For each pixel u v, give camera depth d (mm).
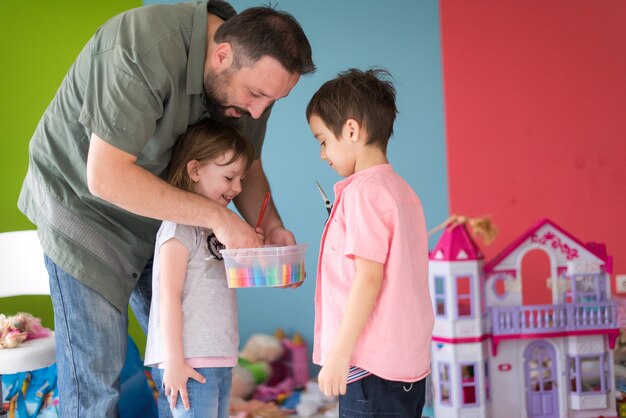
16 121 3232
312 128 1804
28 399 2516
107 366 1888
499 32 3570
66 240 1855
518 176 3590
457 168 3576
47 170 1888
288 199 3521
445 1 3555
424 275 1717
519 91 3582
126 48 1654
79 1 3295
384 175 1692
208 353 1747
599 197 3613
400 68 3543
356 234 1627
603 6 3594
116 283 1894
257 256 1729
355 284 1617
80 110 1796
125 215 1907
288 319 3523
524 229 3594
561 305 2818
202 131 1816
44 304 3232
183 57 1711
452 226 2852
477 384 2768
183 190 1723
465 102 3570
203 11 1746
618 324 2830
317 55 3510
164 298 1738
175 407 1750
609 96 3607
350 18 3518
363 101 1707
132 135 1647
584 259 2873
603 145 3611
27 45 3252
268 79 1688
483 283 2842
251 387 3189
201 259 1784
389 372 1645
